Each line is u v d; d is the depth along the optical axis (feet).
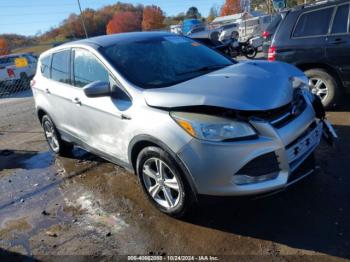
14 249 10.90
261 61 12.93
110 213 12.10
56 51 15.87
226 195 9.28
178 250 9.77
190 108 9.50
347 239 9.20
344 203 10.63
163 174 10.66
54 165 17.35
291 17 18.97
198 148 9.14
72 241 10.86
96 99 12.43
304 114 10.37
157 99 10.17
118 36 14.06
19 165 18.22
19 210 13.37
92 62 12.90
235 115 9.14
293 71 12.19
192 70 12.39
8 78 52.01
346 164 12.87
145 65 12.14
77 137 14.89
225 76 10.79
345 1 17.12
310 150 10.56
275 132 9.18
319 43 17.81
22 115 31.58
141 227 11.02
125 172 15.14
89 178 15.14
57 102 15.37
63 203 13.34
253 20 78.54
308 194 11.33
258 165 9.16
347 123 16.80
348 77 17.40
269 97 9.55
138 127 10.46
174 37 14.58
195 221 10.85
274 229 10.00
